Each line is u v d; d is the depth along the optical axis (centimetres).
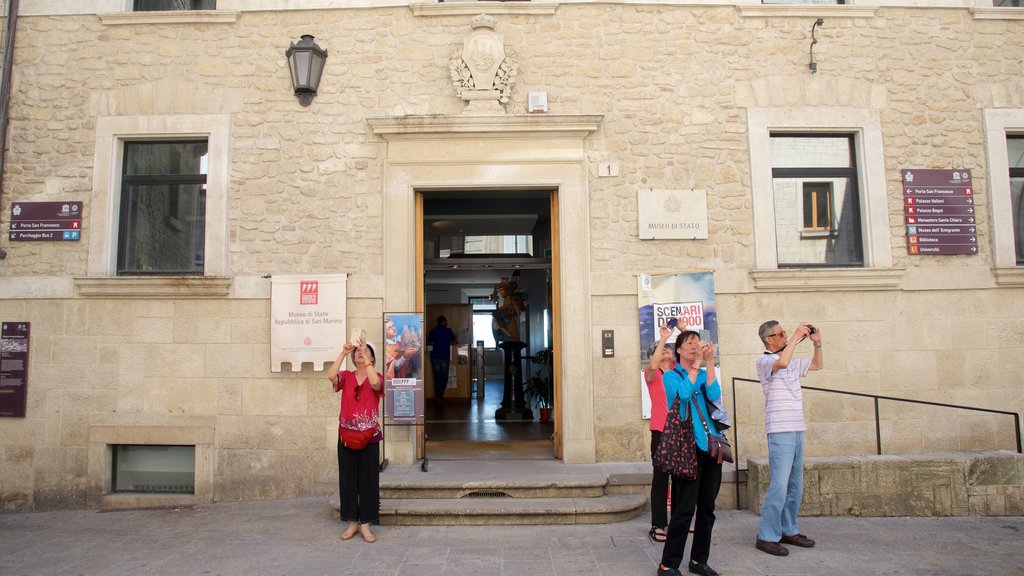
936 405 650
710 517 439
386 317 648
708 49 711
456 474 621
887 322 689
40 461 669
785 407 493
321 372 672
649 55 709
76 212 690
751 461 604
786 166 722
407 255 684
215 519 598
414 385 643
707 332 677
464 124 685
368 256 687
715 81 709
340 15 709
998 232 704
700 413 431
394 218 688
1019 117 719
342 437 521
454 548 501
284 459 666
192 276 676
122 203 714
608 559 474
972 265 700
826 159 726
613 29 711
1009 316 696
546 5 704
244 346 676
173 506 657
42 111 701
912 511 582
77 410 672
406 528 550
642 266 688
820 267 712
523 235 978
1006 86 721
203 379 673
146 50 706
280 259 686
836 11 714
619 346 678
